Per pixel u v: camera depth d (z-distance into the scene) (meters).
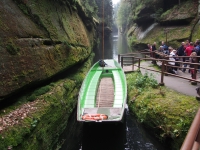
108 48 35.88
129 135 7.41
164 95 7.11
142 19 25.88
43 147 5.37
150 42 22.08
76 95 9.38
